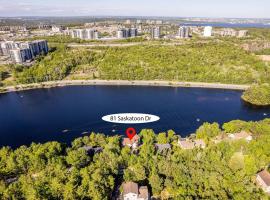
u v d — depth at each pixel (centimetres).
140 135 18862
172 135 18625
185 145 17175
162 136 17788
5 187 12494
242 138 17050
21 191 12081
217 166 13775
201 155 14888
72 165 15162
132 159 14725
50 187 12188
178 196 12056
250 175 13812
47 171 13675
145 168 14062
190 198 11669
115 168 14100
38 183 12312
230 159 14825
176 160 14512
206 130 18725
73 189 12056
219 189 12169
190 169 13638
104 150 15888
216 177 12738
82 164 15125
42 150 15550
